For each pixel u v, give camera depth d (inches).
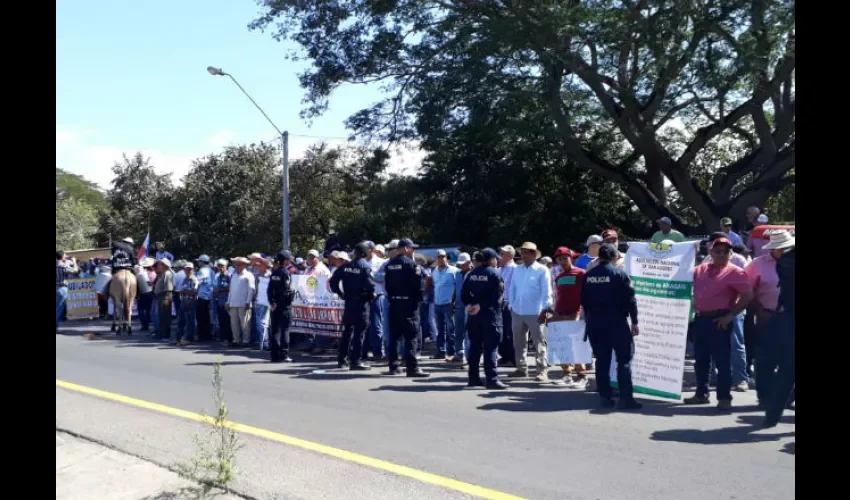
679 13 811.4
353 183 1384.1
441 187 1191.6
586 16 847.1
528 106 909.2
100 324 844.6
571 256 448.5
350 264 476.7
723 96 860.0
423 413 330.3
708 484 225.5
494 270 398.6
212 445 269.1
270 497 214.4
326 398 368.2
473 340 403.2
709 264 341.7
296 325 572.7
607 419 315.9
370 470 240.5
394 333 449.1
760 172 1003.9
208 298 657.6
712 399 364.8
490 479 231.3
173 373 455.5
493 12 927.0
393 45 989.2
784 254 291.1
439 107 959.0
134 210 1574.8
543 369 423.8
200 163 1419.8
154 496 217.6
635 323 340.2
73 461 254.7
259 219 1364.4
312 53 1046.4
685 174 1026.7
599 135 1095.6
